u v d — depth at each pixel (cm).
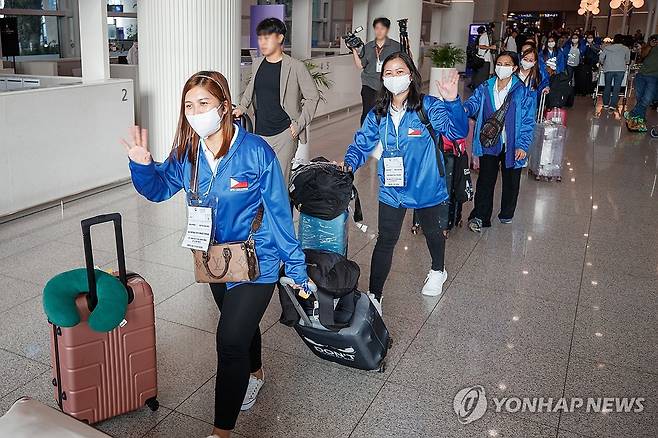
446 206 492
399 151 342
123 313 228
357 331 285
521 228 548
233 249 220
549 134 712
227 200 218
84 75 647
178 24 664
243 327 222
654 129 1047
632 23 3309
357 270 288
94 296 226
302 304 290
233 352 222
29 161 527
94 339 238
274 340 336
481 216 539
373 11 1295
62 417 158
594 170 783
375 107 346
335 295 279
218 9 672
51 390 279
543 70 923
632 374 311
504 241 511
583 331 355
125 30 1484
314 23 1870
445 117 337
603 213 598
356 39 616
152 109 699
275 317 362
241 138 218
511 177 541
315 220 327
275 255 229
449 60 1232
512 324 362
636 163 828
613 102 1386
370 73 791
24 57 1182
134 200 592
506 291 409
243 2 1448
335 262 288
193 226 222
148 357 257
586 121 1200
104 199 593
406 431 262
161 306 367
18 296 375
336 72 1198
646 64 1051
